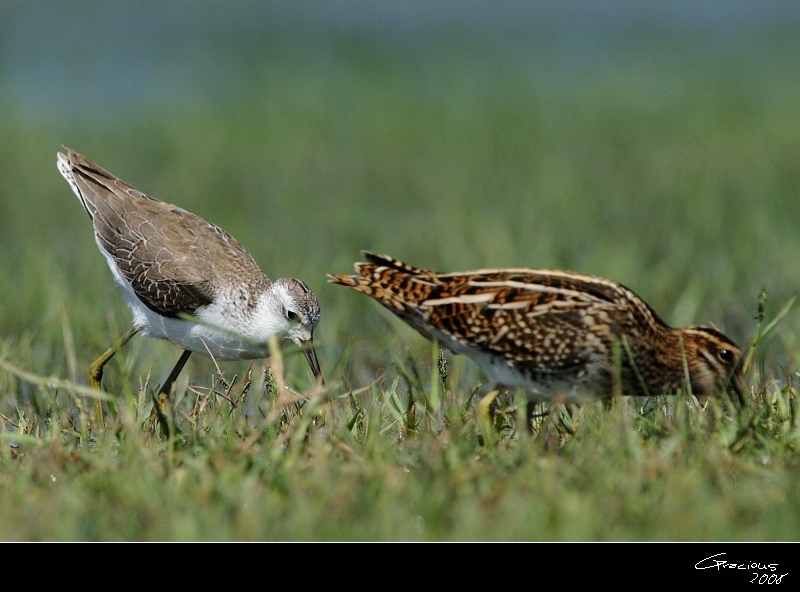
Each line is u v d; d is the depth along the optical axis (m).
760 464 9.19
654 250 17.95
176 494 8.57
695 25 40.75
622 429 9.59
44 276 16.52
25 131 28.88
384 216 21.55
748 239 18.48
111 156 27.02
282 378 10.51
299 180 25.09
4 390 12.67
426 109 31.98
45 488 9.09
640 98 32.69
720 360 10.72
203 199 22.88
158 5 39.25
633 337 10.50
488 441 9.82
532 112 31.52
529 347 10.56
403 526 8.10
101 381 12.66
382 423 10.51
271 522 8.15
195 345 12.48
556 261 17.34
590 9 42.69
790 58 36.28
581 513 8.01
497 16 41.97
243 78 34.84
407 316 11.11
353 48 38.16
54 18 37.25
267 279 12.55
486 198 22.73
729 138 28.08
